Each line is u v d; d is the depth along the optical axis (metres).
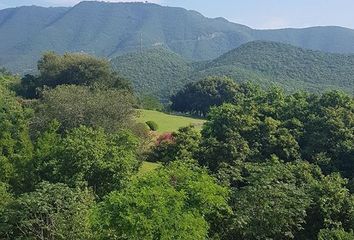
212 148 26.06
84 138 22.19
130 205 15.03
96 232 16.02
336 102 29.08
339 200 20.17
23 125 31.44
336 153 25.64
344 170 25.27
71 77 57.88
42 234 16.61
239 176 22.61
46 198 17.06
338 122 26.33
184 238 14.74
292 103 30.06
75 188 19.22
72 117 33.78
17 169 22.14
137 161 23.47
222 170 23.00
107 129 33.31
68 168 20.86
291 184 20.77
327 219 19.59
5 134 27.80
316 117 27.78
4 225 16.70
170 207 15.21
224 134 27.08
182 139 28.08
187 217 15.16
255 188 19.67
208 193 16.89
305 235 20.36
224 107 29.25
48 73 59.34
